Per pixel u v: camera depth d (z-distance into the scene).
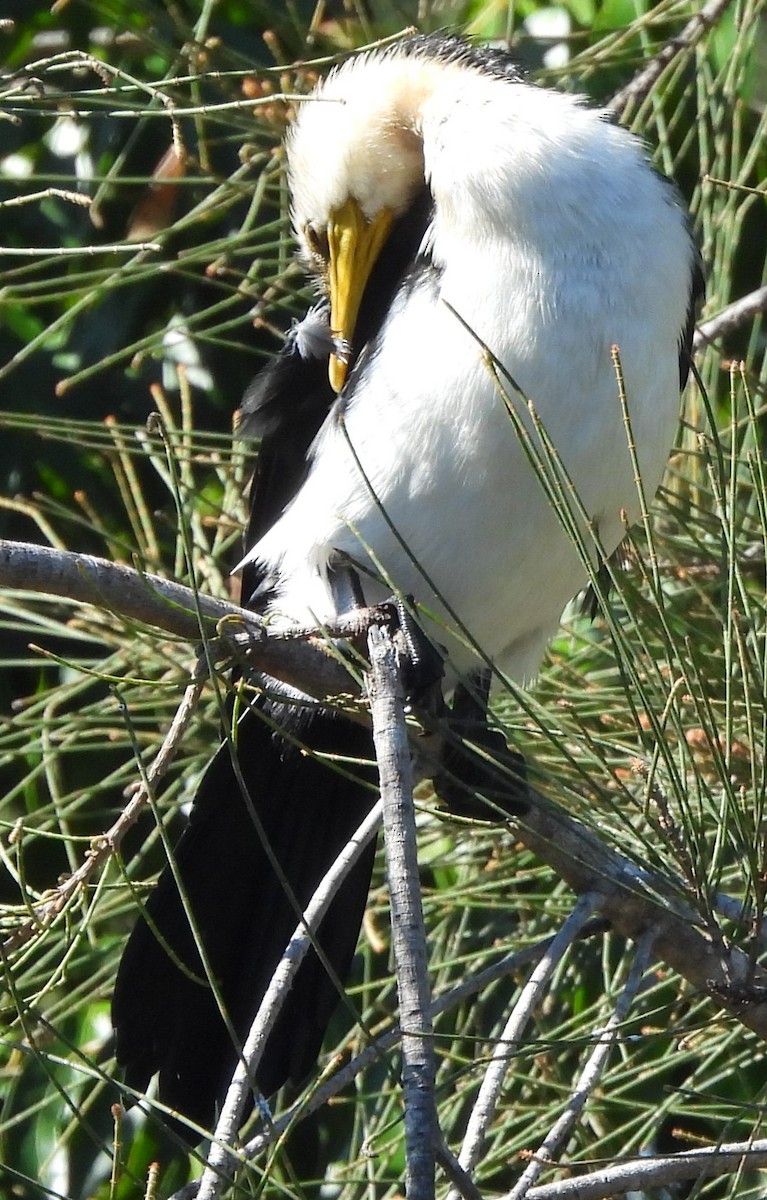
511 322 4.82
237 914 5.29
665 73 5.85
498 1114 5.43
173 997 5.10
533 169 4.86
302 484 5.57
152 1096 5.45
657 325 4.89
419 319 5.00
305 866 5.37
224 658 4.11
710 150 6.54
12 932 4.28
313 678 4.42
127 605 4.07
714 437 3.69
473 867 5.92
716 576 5.32
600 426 4.86
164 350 6.90
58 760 6.50
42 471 7.31
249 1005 5.19
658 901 3.88
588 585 5.50
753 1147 3.68
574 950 5.57
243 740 5.36
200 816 5.30
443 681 5.65
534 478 4.93
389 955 5.98
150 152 7.20
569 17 6.88
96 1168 6.30
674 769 3.67
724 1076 4.97
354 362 5.47
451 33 5.70
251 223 5.98
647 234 4.89
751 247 6.80
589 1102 4.95
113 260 7.18
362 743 5.36
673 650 3.68
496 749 5.37
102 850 4.18
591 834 4.42
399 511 5.05
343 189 5.49
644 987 5.41
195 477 7.05
